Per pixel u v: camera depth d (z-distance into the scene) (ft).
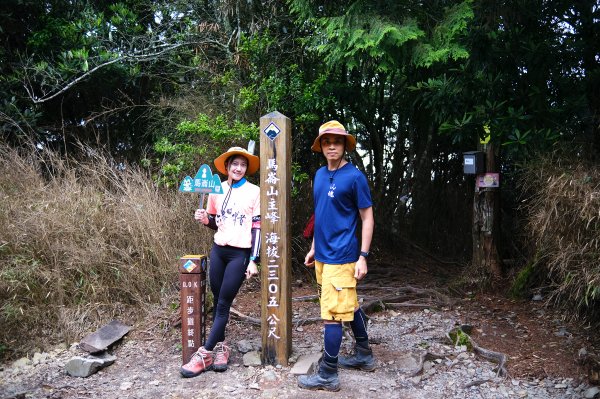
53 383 11.52
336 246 10.71
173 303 15.75
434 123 24.47
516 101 16.05
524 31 16.60
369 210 10.90
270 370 11.80
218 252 12.08
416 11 17.04
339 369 11.96
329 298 10.69
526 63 15.96
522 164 15.97
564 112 15.57
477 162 18.57
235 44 22.67
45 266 15.39
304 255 20.80
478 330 14.52
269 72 21.07
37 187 17.88
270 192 11.95
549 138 14.84
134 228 16.81
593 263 12.35
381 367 12.14
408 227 26.50
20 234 15.49
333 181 10.88
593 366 11.16
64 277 15.37
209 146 19.89
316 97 20.22
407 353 12.90
